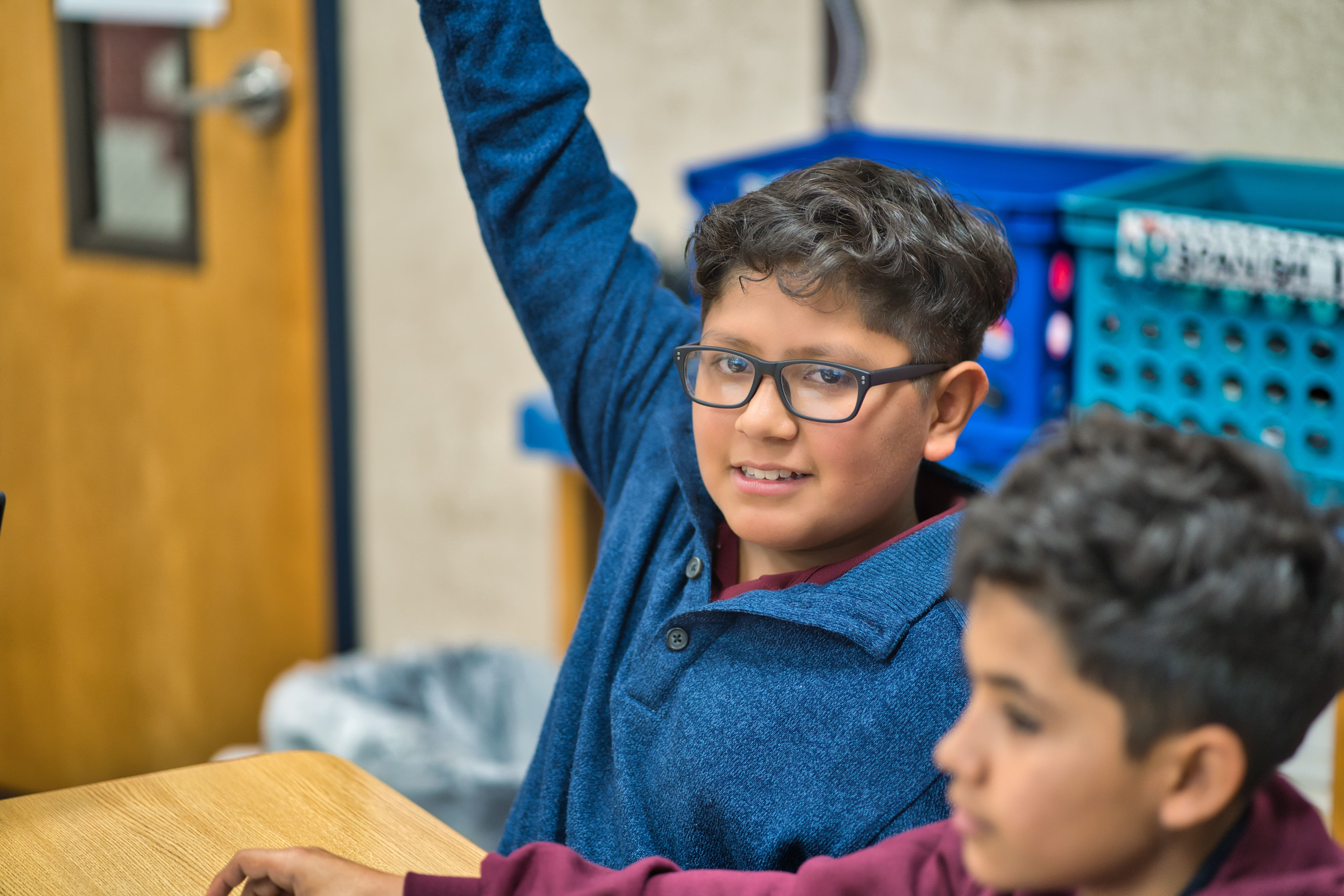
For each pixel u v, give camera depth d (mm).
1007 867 594
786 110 2529
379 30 2891
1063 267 1766
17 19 3074
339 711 2406
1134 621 548
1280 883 598
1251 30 2059
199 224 3008
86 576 3318
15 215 3221
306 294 2957
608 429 1254
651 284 1274
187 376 3100
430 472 3061
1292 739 586
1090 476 577
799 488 977
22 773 3492
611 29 2711
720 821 982
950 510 1040
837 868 755
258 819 1026
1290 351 1589
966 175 2172
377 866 962
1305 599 566
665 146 2689
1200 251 1598
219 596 3184
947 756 601
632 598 1141
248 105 2854
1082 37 2209
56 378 3260
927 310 970
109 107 3131
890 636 950
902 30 2385
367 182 2990
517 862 828
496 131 1233
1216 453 596
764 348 972
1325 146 2025
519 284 1249
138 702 3311
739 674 1006
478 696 2719
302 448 3035
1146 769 569
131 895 916
